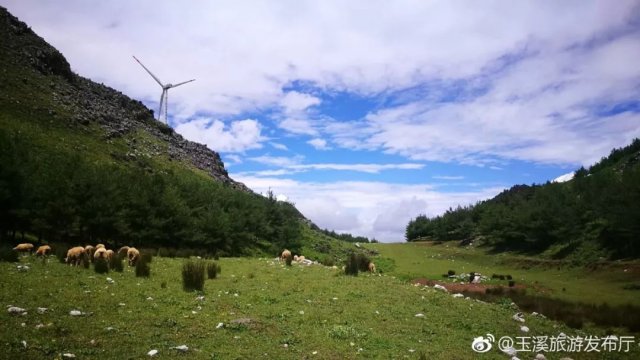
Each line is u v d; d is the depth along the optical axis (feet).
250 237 275.80
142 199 199.72
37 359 36.27
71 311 50.75
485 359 50.96
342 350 48.06
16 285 61.67
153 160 406.82
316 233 403.95
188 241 219.41
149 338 45.52
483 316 74.54
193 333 48.91
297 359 43.98
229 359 41.98
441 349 52.80
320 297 76.43
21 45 458.09
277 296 74.79
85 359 37.99
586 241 288.30
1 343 38.11
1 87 359.46
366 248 418.31
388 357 47.39
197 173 447.83
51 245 128.06
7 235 156.15
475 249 408.87
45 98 393.91
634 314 97.66
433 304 79.10
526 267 284.20
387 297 80.64
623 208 253.85
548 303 115.03
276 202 332.19
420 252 414.62
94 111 444.96
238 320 54.60
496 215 405.59
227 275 99.76
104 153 343.46
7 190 144.87
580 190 382.22
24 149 183.42
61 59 493.36
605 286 188.44
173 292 70.49
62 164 186.29
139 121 540.52
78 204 170.40
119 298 61.41
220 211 260.42
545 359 55.16
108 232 179.63
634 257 235.61
